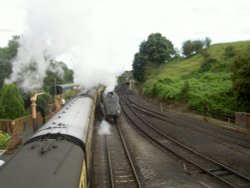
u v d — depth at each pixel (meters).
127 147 21.84
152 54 80.94
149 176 15.54
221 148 20.78
